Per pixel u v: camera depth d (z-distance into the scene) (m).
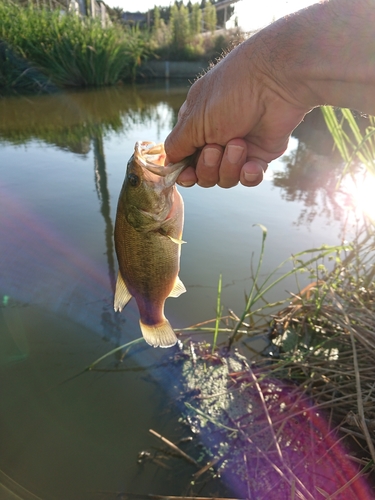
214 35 3.68
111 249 0.65
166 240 0.33
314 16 0.22
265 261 0.61
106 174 0.95
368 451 0.34
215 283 0.57
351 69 0.21
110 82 2.81
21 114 1.68
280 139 0.27
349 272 0.50
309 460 0.34
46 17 2.43
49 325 0.50
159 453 0.35
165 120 1.61
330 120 0.47
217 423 0.36
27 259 0.61
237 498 0.31
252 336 0.49
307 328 0.47
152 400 0.40
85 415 0.39
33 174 0.95
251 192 0.87
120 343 0.47
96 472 0.33
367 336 0.42
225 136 0.26
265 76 0.23
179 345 0.47
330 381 0.40
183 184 0.29
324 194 0.84
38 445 0.36
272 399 0.40
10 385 0.42
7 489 0.32
